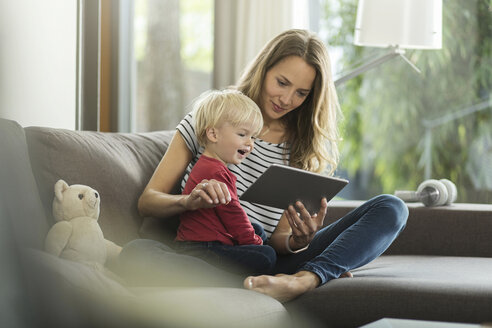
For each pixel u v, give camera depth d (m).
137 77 3.37
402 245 2.22
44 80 2.22
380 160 3.42
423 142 3.38
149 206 1.68
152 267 1.43
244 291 1.36
